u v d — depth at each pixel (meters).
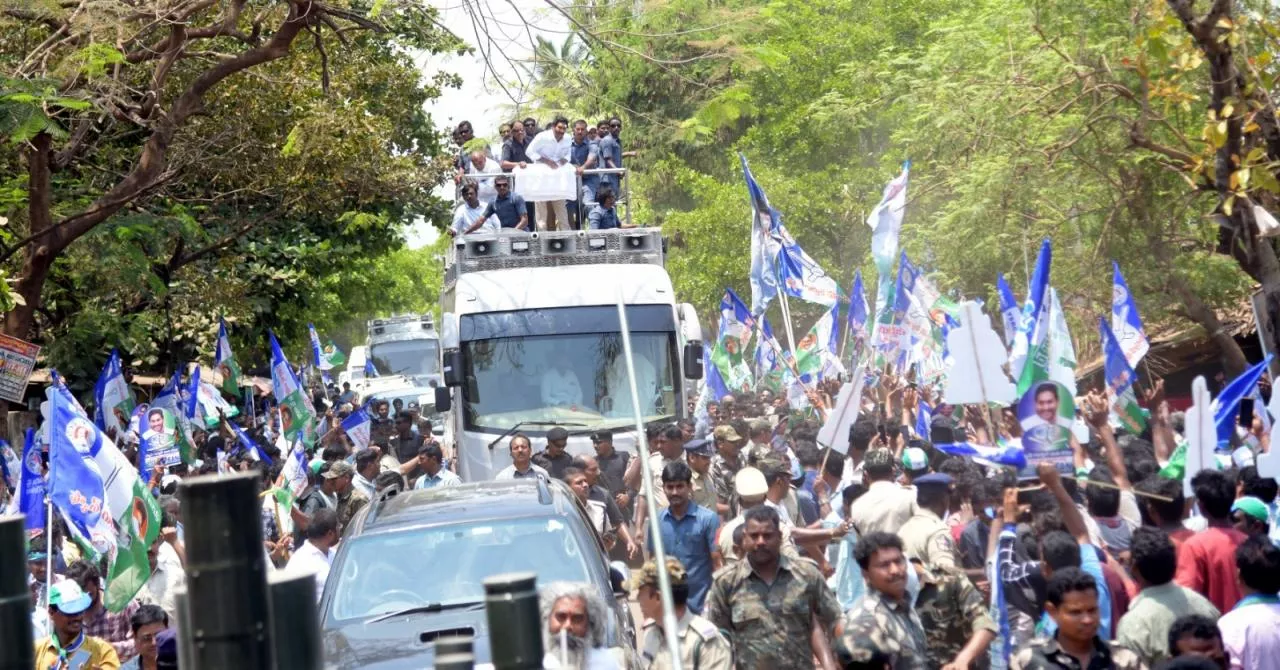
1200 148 14.60
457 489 8.94
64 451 7.96
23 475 9.02
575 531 7.92
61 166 15.72
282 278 26.84
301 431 16.16
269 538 11.40
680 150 36.28
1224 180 12.23
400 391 36.16
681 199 37.31
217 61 19.08
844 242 32.38
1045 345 6.96
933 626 6.21
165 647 6.29
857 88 31.28
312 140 20.33
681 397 14.77
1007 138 16.25
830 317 16.03
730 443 10.78
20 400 11.84
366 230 27.47
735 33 15.40
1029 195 16.39
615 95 21.61
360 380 42.69
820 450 11.48
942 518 7.38
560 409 14.57
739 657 6.35
